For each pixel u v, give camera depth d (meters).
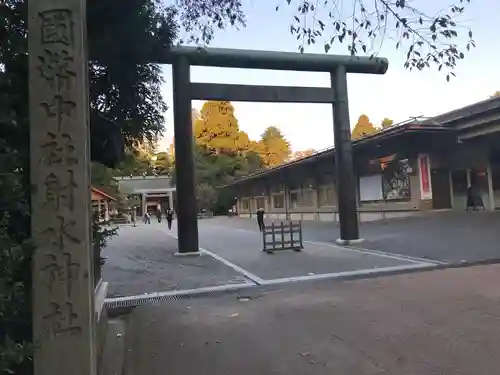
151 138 5.53
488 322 4.50
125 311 6.13
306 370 3.53
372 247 11.49
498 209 17.75
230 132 47.66
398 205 20.02
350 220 12.59
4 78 2.51
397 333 4.29
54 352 2.45
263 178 31.77
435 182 19.33
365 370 3.46
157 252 12.61
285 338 4.35
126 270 9.50
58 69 2.58
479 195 18.45
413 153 18.94
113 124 4.72
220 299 6.45
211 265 9.77
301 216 28.69
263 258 10.56
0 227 1.96
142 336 4.77
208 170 45.41
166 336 4.68
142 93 5.02
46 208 2.51
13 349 1.87
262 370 3.58
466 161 19.06
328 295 6.21
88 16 4.01
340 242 12.64
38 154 2.53
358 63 12.48
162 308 6.01
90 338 2.51
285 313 5.32
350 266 8.73
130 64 4.62
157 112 5.20
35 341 2.22
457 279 6.79
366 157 21.33
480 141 17.97
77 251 2.52
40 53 2.57
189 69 11.39
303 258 10.20
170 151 57.47
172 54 11.13
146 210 50.25
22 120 2.64
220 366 3.72
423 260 8.92
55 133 2.55
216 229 23.17
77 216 2.53
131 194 46.62
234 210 44.41
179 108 11.35
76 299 2.50
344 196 12.64
